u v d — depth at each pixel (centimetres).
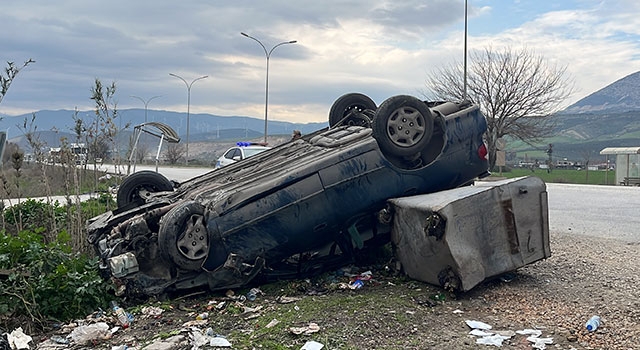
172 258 592
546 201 638
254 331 508
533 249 627
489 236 603
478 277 591
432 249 603
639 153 3225
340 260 703
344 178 662
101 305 607
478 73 3816
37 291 584
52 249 651
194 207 608
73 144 953
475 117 757
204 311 588
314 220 654
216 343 475
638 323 511
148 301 616
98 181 1158
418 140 689
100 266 637
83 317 590
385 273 696
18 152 896
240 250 629
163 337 502
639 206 1689
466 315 547
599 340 474
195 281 622
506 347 464
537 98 3806
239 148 2344
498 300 589
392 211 668
